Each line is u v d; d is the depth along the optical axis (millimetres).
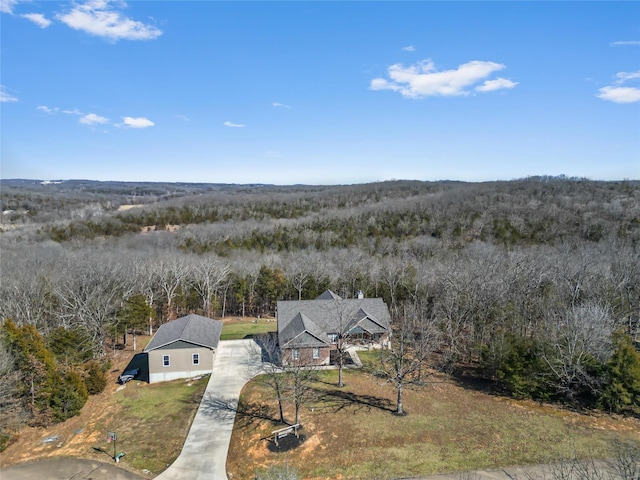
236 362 43219
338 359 43500
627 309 44938
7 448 28375
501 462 25438
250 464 25922
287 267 72625
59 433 30250
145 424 31219
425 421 30516
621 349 31172
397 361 34406
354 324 46344
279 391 32250
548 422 30141
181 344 39875
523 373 34000
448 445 27344
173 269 64000
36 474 25469
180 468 25812
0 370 29469
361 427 29703
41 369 32438
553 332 34781
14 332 32406
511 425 29781
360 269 70688
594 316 35750
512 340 36844
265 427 30031
